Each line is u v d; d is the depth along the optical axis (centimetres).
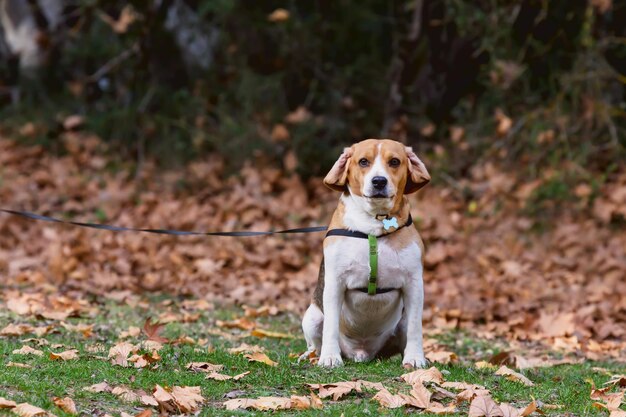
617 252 1222
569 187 1398
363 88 1661
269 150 1580
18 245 1219
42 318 763
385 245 595
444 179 1480
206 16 1709
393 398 506
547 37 1512
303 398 499
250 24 1647
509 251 1251
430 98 1584
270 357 631
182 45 1705
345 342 645
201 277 1074
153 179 1584
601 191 1380
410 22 1652
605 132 1473
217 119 1683
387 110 1602
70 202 1441
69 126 1648
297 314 914
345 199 614
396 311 629
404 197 614
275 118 1616
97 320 790
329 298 602
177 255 1154
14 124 1745
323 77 1645
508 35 1477
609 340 853
